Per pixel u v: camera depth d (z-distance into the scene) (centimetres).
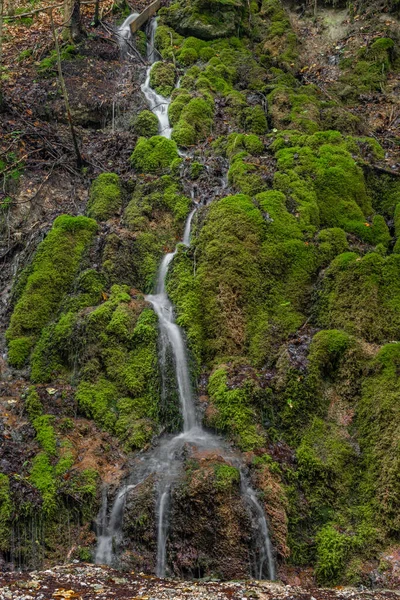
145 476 671
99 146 1148
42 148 1109
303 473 697
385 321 801
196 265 885
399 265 831
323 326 821
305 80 1400
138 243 934
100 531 646
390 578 607
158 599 525
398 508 645
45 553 620
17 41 1455
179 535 624
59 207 1028
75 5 1408
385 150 1116
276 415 744
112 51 1421
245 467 679
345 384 754
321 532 658
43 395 752
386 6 1509
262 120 1169
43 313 850
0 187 1034
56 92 1248
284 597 554
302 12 1661
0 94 1152
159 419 752
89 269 877
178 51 1420
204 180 1019
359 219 955
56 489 645
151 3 1681
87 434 727
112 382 780
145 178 1043
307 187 971
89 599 518
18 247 973
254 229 898
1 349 828
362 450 710
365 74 1378
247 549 622
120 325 806
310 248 890
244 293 850
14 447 686
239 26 1520
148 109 1227
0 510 622
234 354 813
